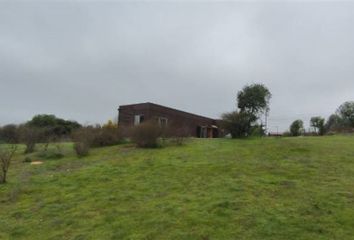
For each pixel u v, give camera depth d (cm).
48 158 1528
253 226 612
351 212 652
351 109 3784
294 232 581
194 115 3297
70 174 1131
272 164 1122
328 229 586
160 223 652
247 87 3136
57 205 814
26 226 695
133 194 853
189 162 1204
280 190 812
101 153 1560
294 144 1557
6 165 1151
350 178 911
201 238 582
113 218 698
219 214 675
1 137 2095
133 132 1709
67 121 3756
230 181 917
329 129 3669
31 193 937
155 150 1534
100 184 976
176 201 771
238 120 2003
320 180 895
